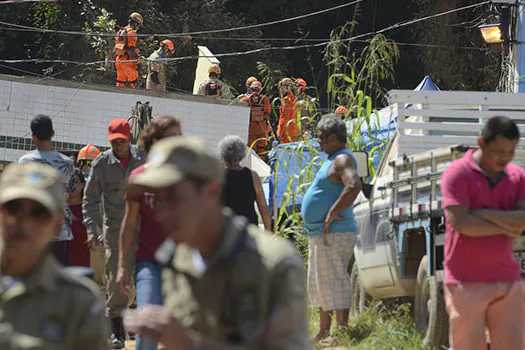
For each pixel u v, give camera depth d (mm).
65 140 48469
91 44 84125
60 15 88688
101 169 22750
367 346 22984
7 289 9281
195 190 8852
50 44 89438
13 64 94062
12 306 9266
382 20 101875
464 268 16250
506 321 16359
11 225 9250
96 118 48906
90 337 9391
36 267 9367
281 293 8805
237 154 22250
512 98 27828
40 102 48188
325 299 24359
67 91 48562
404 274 24188
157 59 59281
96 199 23484
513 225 15953
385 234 25016
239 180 22219
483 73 74250
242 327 8828
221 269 8945
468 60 74312
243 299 8844
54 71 87000
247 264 8852
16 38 94688
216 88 59750
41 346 9172
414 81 97312
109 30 82500
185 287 9328
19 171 9422
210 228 8969
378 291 26359
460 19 74562
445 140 27234
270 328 8727
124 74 60281
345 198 23453
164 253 9531
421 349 22000
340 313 24500
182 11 91938
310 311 27984
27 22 94438
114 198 22625
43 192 9289
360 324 25328
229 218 9148
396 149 27672
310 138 38312
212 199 8969
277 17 102375
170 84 89312
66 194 24859
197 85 65875
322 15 102500
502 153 15945
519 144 26891
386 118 38531
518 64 46500
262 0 102062
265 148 57688
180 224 8875
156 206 9047
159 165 8867
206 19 90750
